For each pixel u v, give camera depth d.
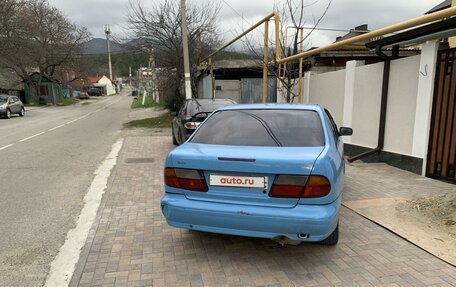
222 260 3.46
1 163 8.30
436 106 6.14
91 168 7.77
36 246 3.86
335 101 9.19
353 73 8.32
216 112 4.39
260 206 3.09
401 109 6.91
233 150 3.35
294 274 3.18
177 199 3.36
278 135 3.69
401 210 4.62
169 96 23.30
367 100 7.89
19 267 3.41
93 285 3.04
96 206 5.16
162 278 3.14
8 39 30.08
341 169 3.49
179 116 9.80
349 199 5.15
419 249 3.62
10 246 3.87
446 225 4.06
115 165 8.03
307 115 4.02
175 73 19.34
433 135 6.23
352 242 3.80
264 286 3.00
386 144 7.36
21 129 16.38
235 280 3.09
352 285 3.00
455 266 3.27
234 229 3.17
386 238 3.89
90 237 4.04
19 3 31.14
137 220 4.55
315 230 2.95
